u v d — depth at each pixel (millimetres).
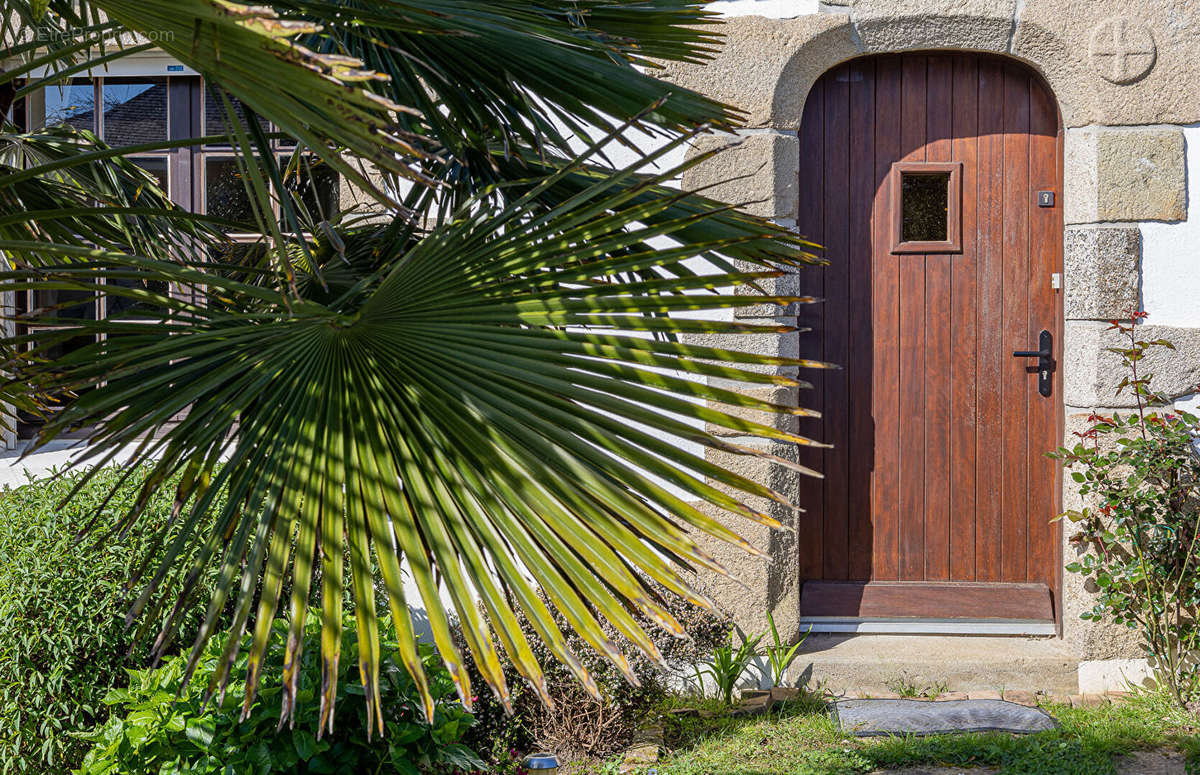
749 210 4473
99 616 3477
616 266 2023
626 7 2605
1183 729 3922
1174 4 4367
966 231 4734
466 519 1753
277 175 1952
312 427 1837
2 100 3033
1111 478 4418
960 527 4781
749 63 4465
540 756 3074
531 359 1901
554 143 2387
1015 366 4738
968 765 3682
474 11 2205
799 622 4785
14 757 3340
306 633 3131
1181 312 4449
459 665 1612
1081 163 4488
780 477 4480
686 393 1885
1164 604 4176
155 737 2801
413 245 2699
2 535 3596
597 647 1655
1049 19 4387
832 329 4789
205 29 1405
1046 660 4461
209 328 2102
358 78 1316
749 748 3818
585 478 1786
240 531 1724
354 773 2980
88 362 2021
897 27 4457
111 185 3223
